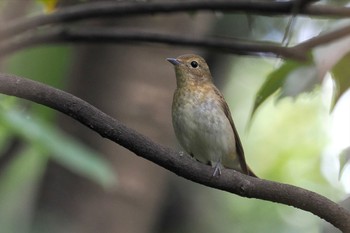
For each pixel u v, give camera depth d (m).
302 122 19.17
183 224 15.26
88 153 8.94
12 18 10.52
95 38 9.95
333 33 7.27
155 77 12.71
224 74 16.38
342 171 6.98
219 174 7.16
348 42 6.93
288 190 7.18
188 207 15.35
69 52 10.48
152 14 9.77
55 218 11.91
